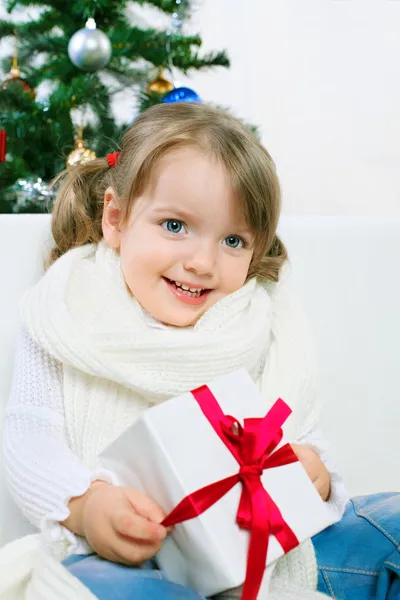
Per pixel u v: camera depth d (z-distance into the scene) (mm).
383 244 1131
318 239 1106
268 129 3111
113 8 1806
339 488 854
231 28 3078
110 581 583
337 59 3070
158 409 607
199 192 801
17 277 962
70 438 780
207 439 613
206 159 817
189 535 581
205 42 3057
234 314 853
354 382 1086
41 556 618
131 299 854
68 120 1757
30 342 838
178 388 768
